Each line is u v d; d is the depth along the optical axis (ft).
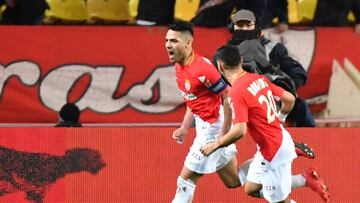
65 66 114.52
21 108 113.50
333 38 118.11
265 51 97.25
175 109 115.14
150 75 115.24
